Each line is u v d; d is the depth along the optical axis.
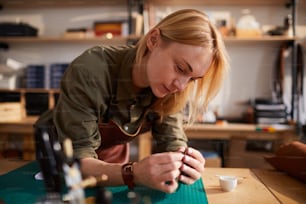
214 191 0.65
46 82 2.03
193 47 0.64
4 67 2.04
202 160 0.72
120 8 2.26
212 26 0.69
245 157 1.10
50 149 0.45
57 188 0.45
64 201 0.44
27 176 0.68
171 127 0.90
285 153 0.79
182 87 0.70
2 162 0.81
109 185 0.60
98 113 0.71
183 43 0.64
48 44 2.27
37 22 2.34
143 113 0.88
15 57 2.30
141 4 2.11
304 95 1.98
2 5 2.31
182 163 0.67
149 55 0.73
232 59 2.13
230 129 1.63
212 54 0.68
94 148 0.67
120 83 0.76
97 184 0.53
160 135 0.90
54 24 2.34
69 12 2.32
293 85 1.98
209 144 1.36
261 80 2.13
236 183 0.67
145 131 0.96
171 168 0.60
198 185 0.68
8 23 2.14
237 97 2.13
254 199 0.60
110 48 0.80
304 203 0.58
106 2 2.25
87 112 0.66
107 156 0.94
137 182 0.60
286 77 2.11
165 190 0.59
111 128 0.81
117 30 2.15
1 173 0.70
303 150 0.74
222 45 0.72
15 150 0.90
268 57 2.12
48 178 0.45
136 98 0.82
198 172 0.68
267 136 1.63
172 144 0.86
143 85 0.79
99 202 0.40
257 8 2.15
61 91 0.69
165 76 0.68
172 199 0.59
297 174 0.73
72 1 2.25
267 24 2.16
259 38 1.96
